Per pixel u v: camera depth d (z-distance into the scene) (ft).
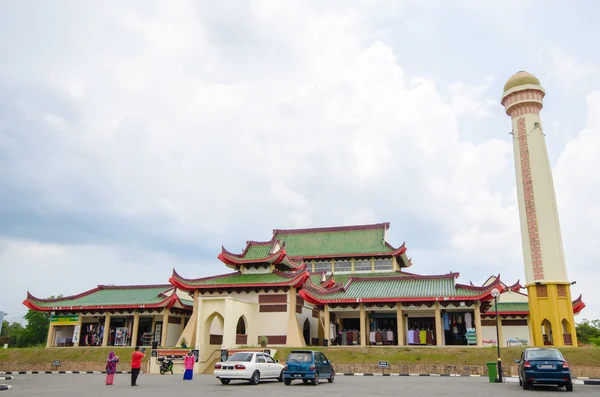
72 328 192.03
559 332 143.95
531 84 167.73
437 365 124.88
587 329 290.35
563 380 73.15
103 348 161.58
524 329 183.62
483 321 188.75
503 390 76.38
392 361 129.18
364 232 230.27
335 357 135.03
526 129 165.78
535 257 153.07
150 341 183.11
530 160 162.09
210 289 162.40
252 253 170.30
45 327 311.68
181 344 153.28
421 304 148.36
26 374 135.13
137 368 91.30
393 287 156.97
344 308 154.61
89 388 83.30
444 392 73.20
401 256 219.41
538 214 155.84
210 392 74.38
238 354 96.73
